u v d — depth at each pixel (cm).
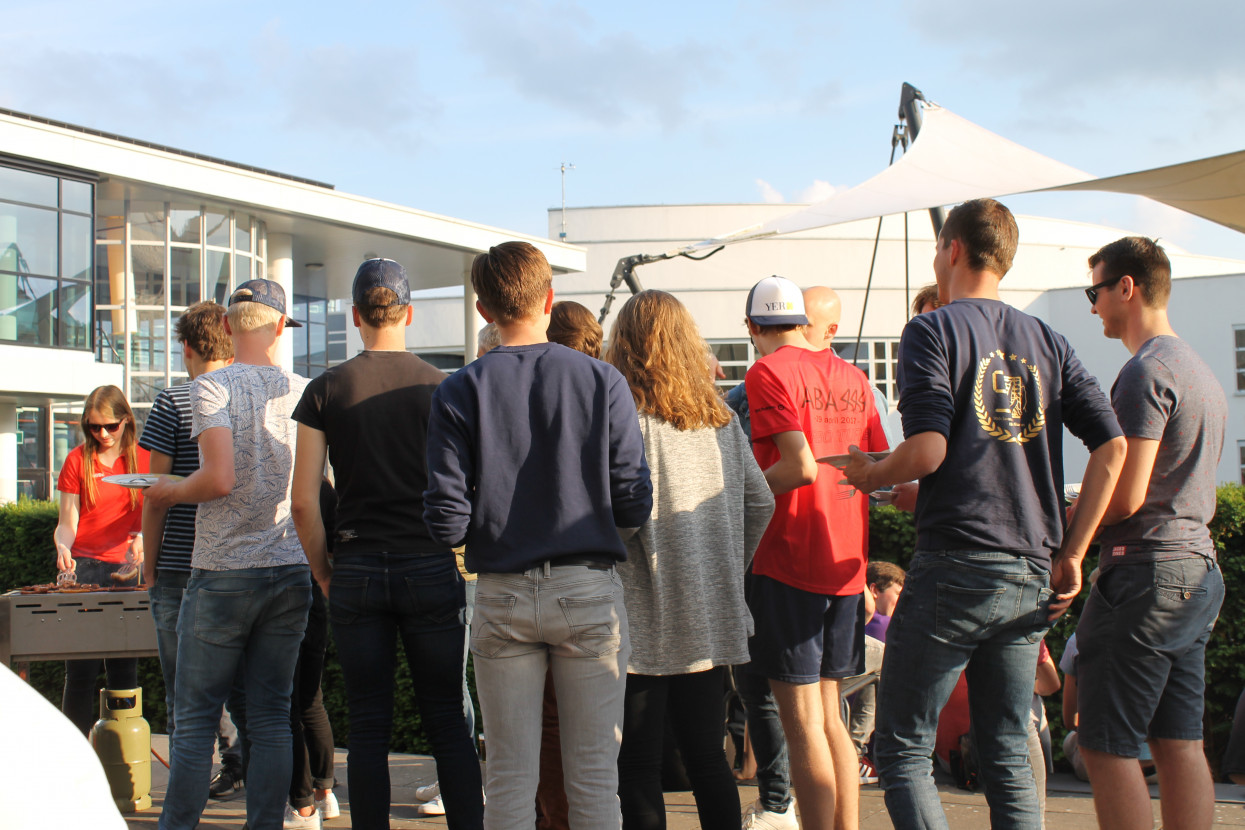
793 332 317
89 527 461
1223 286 2983
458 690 285
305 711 388
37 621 357
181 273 1883
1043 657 404
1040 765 343
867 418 319
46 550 631
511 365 239
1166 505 272
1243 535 450
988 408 238
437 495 227
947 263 264
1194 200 569
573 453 234
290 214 1977
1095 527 242
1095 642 278
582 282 3772
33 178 1612
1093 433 245
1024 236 3975
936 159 702
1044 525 238
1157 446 268
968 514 235
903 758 240
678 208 3719
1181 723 282
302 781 368
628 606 259
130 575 429
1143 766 434
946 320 242
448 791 277
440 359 3678
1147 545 272
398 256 2414
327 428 281
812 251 3659
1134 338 294
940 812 236
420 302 3691
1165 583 268
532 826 230
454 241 2292
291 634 313
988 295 256
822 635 297
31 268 1606
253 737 309
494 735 231
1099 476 241
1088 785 447
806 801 289
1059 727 477
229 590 302
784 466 287
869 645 442
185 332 353
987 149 717
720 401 276
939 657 237
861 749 452
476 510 232
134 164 1706
